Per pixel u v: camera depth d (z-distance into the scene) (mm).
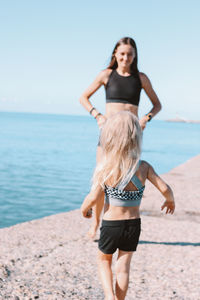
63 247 4688
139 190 2754
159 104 4488
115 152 2686
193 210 7496
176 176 13219
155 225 6070
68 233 5367
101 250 2818
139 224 2785
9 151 32656
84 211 2951
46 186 16016
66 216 6555
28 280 3578
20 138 52031
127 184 2713
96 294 3340
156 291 3449
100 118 4254
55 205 12242
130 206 2736
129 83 4203
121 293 2709
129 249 2779
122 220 2709
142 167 2795
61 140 51562
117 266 2783
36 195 13883
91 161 27312
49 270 3867
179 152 36500
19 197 13398
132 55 4137
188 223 6301
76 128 113188
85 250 4602
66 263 4102
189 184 11133
